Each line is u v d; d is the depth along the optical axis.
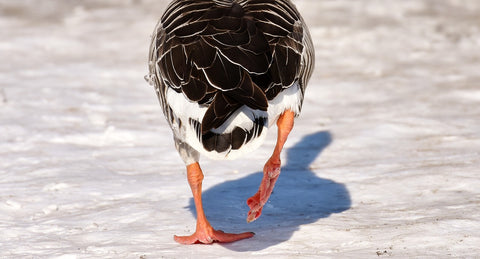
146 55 20.56
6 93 16.34
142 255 7.98
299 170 11.37
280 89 7.27
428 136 12.92
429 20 24.92
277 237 8.42
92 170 11.49
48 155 12.26
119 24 24.89
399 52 20.67
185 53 7.38
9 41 22.06
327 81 17.58
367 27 23.69
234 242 8.38
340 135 13.28
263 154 12.30
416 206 9.23
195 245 8.30
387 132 13.27
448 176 10.37
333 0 28.05
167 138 13.30
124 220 9.28
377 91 16.55
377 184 10.31
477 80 17.23
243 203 9.90
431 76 17.84
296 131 13.67
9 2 28.78
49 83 17.39
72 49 21.39
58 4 28.78
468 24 24.27
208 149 6.92
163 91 7.81
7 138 13.23
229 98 6.93
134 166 11.74
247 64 7.12
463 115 14.18
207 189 10.52
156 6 28.11
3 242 8.55
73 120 14.42
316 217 9.11
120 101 15.91
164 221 9.19
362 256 7.54
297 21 8.23
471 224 8.32
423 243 7.85
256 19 7.77
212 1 8.14
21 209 9.80
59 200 10.11
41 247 8.33
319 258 7.55
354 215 9.06
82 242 8.48
